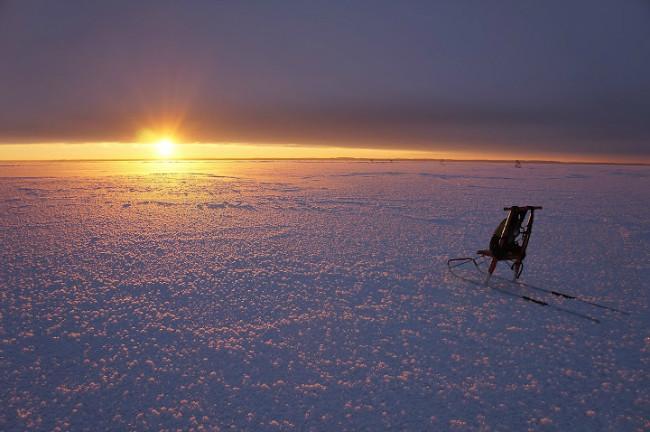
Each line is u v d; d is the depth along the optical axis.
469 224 10.73
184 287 5.60
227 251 7.63
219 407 3.00
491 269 5.64
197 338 4.08
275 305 4.96
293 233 9.40
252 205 14.23
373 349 3.86
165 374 3.43
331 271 6.38
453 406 3.01
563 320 4.54
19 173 35.12
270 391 3.19
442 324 4.42
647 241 8.74
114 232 9.38
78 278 5.95
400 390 3.21
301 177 31.53
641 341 4.04
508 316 4.65
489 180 29.77
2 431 2.75
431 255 7.45
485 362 3.63
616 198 17.59
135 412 2.95
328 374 3.43
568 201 16.30
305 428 2.77
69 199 15.70
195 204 14.32
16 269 6.38
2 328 4.27
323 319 4.55
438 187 22.94
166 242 8.38
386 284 5.77
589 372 3.48
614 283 5.86
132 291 5.42
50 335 4.12
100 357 3.71
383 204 14.86
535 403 3.05
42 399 3.10
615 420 2.86
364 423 2.82
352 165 63.81
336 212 12.77
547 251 7.80
